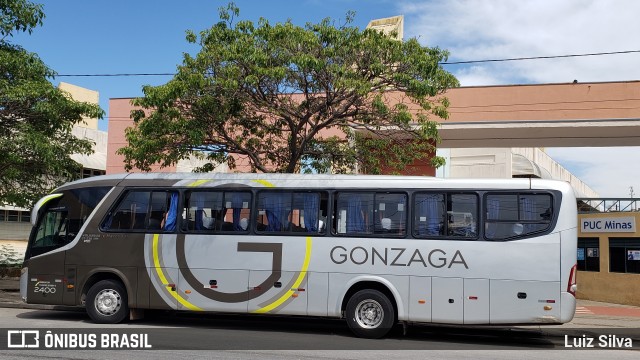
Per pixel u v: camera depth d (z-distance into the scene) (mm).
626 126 17781
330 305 10906
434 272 10586
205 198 11781
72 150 16859
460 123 18938
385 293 10883
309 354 8906
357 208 11109
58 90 15023
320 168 15789
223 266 11422
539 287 10172
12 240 38156
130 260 11812
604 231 19344
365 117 14156
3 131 14711
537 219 10383
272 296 11164
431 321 10508
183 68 13109
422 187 10938
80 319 12570
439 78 13078
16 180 17453
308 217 11266
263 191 11555
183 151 14602
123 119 22375
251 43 12844
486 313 10320
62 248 12102
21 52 15070
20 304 14445
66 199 12336
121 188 12141
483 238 10500
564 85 18484
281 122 15711
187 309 11492
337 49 13039
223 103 13555
